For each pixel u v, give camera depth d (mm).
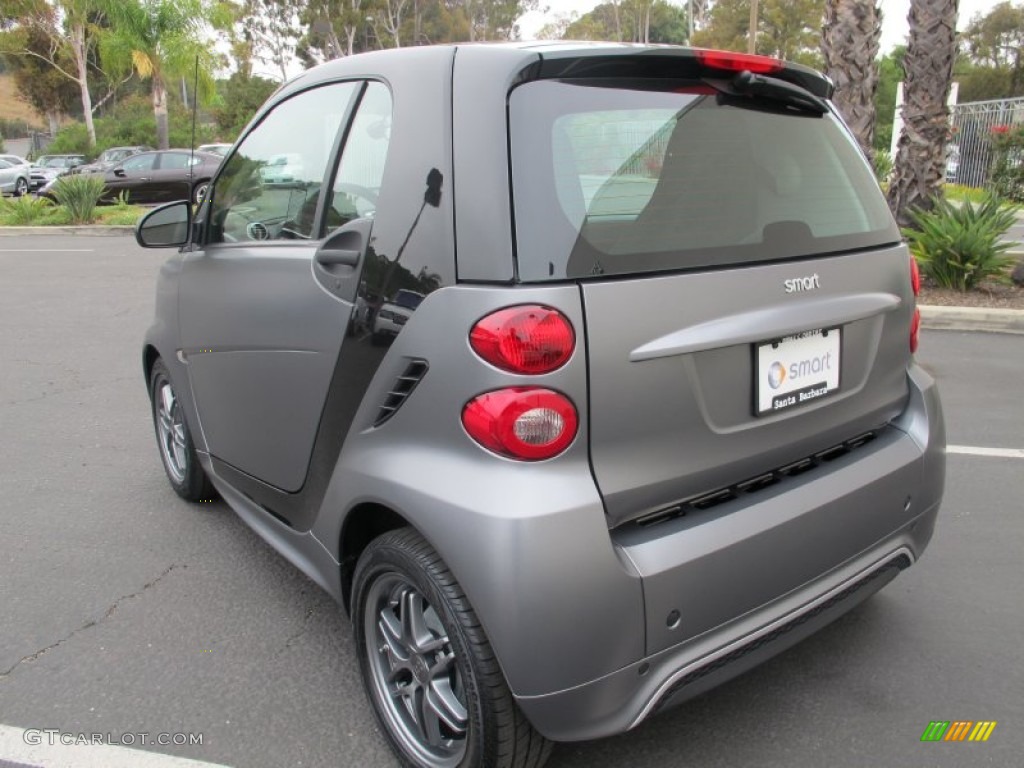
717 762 2502
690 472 2225
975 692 2791
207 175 22156
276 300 2871
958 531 3920
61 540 4000
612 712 2088
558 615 1976
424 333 2184
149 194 22047
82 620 3326
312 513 2824
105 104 54656
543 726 2051
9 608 3416
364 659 2602
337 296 2551
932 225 9195
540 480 2012
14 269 12984
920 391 2879
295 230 2947
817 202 2625
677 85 2391
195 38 23484
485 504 2016
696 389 2201
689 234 2258
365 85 2682
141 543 3967
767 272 2348
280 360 2869
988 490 4367
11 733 2680
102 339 8203
